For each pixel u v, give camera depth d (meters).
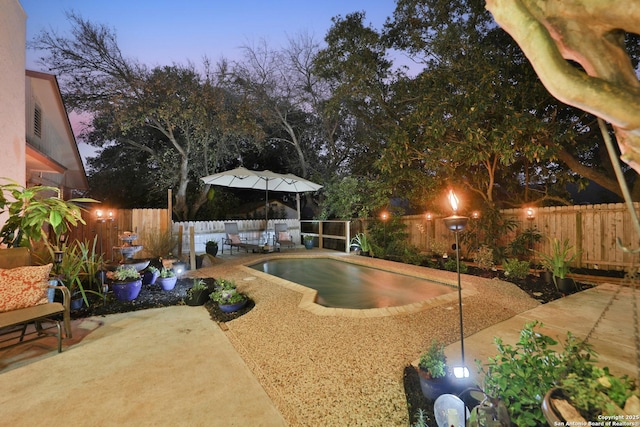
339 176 12.30
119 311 4.25
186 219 13.35
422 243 8.91
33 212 3.82
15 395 2.28
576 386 1.29
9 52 4.63
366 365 2.64
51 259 4.42
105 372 2.61
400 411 2.06
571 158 7.47
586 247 6.21
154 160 13.14
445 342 3.06
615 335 3.16
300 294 4.76
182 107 11.06
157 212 7.37
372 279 6.52
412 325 3.52
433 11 7.66
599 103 0.63
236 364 2.73
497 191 9.03
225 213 14.59
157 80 10.54
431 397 2.11
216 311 4.23
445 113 6.74
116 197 14.20
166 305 4.54
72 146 9.19
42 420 2.01
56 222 3.74
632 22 0.59
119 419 2.01
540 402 1.48
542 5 0.69
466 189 8.30
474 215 7.33
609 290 4.95
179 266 6.16
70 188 10.75
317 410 2.09
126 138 12.87
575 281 5.25
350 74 8.55
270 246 10.80
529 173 8.36
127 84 10.63
